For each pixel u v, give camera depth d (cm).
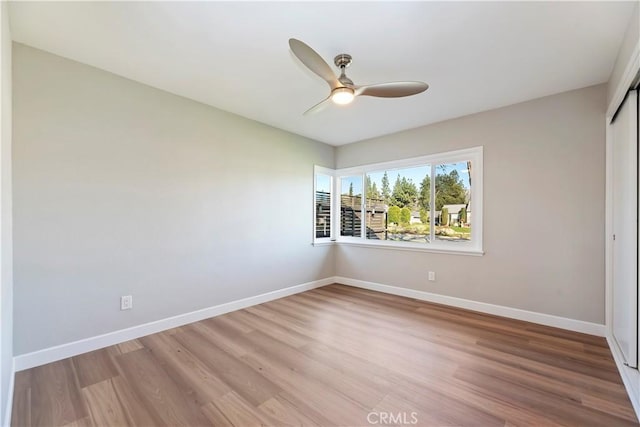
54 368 213
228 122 342
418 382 197
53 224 224
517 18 181
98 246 246
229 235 342
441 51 218
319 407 172
